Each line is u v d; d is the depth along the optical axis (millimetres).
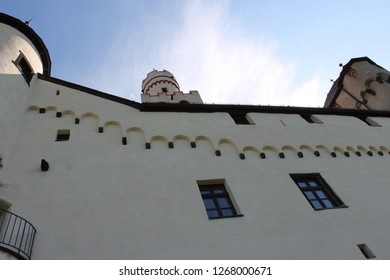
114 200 10766
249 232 10508
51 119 13766
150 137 13531
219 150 13734
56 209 10125
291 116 17703
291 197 12234
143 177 11797
